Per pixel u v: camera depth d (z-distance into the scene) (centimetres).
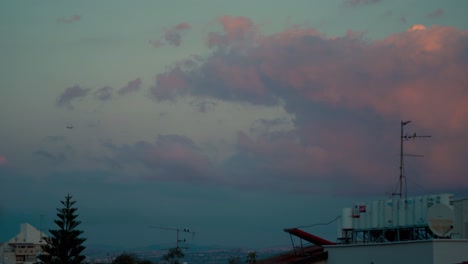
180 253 12800
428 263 2458
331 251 3086
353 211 3116
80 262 7481
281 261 3272
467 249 2466
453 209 2612
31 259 12081
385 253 2709
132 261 13325
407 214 2784
